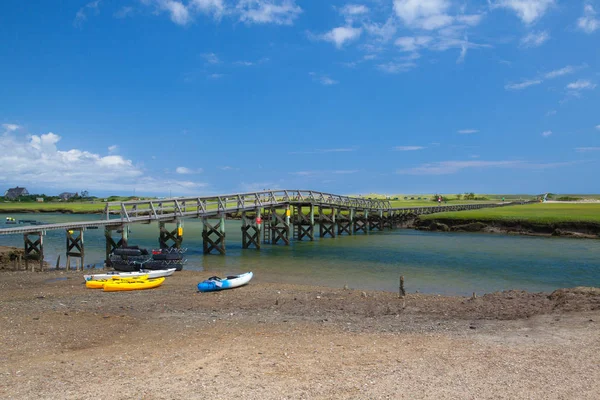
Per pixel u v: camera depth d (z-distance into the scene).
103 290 27.36
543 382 12.41
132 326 18.97
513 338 16.47
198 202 45.12
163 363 14.16
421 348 15.52
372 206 77.69
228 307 22.66
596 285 30.55
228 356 14.81
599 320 18.27
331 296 25.34
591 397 11.43
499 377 12.79
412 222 86.25
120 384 12.46
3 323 19.11
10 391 12.01
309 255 45.03
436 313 21.02
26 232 34.47
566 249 49.03
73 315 20.72
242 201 49.72
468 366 13.69
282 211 83.12
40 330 18.11
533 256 43.84
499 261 40.81
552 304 21.69
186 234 68.50
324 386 12.24
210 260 41.78
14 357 14.86
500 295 24.62
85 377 13.00
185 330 18.33
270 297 25.14
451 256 44.09
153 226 85.12
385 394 11.72
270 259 42.34
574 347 15.14
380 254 45.56
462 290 28.97
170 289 27.98
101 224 37.34
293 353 15.09
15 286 28.66
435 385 12.29
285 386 12.25
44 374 13.26
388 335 17.31
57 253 47.66
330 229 68.31
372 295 25.81
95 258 44.31
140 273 31.42
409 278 32.94
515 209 96.19
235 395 11.70
